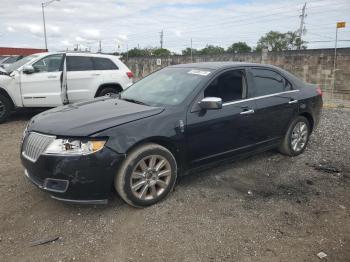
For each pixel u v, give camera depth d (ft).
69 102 30.07
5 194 14.26
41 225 12.05
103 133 12.09
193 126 14.16
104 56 32.50
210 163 15.30
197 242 11.18
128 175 12.57
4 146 21.35
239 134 15.94
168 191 13.91
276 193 14.84
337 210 13.50
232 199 14.14
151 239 11.30
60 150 11.93
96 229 11.85
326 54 80.89
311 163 18.56
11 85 27.76
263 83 17.48
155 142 13.47
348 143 22.49
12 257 10.39
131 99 15.96
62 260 10.28
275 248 10.98
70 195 12.05
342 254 10.77
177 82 15.84
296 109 18.70
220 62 17.42
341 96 79.10
